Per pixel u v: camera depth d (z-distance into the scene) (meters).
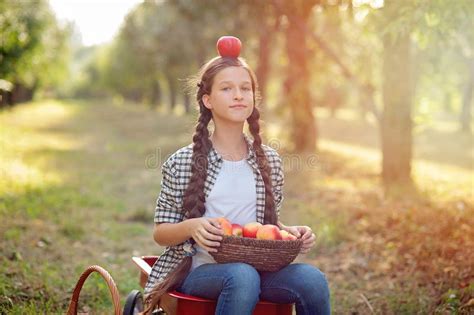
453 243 6.80
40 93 73.62
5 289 5.34
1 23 19.44
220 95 3.56
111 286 3.65
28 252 6.86
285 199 11.74
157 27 39.47
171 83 55.62
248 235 3.40
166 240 3.51
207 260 3.54
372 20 8.80
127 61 59.59
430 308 5.36
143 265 3.96
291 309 3.44
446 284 5.80
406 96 11.85
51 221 8.81
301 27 14.02
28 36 23.42
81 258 7.07
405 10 7.49
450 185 12.51
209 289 3.32
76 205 10.39
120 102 92.25
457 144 28.67
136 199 12.07
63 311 5.11
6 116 38.00
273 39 21.31
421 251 6.74
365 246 7.58
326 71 18.86
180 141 25.53
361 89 13.25
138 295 4.20
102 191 12.60
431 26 7.70
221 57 3.64
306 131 19.70
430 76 25.67
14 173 12.51
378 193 11.41
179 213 3.62
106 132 33.09
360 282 6.39
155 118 46.44
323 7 9.95
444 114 58.84
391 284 6.16
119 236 8.50
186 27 33.91
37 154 18.73
